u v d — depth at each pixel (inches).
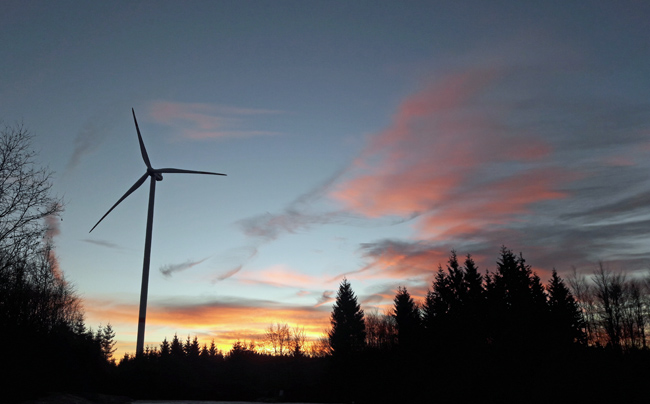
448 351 1718.8
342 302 3316.9
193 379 1862.7
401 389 1710.1
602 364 1327.5
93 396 1201.4
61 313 2069.4
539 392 1294.3
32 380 978.1
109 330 3112.7
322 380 2116.1
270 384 2116.1
